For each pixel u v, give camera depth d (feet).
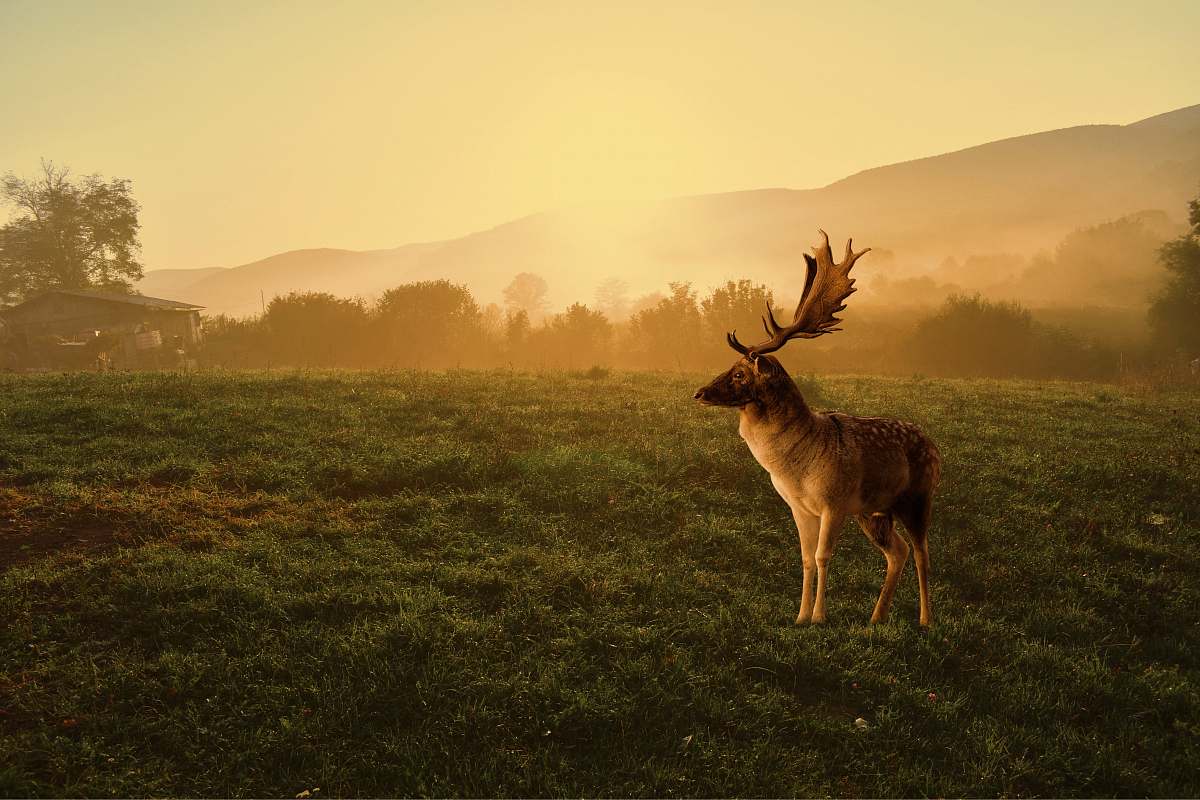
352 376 57.88
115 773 15.25
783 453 20.85
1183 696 19.29
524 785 15.29
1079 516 31.40
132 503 27.27
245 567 23.20
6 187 200.13
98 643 19.19
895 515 22.48
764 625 21.80
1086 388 75.97
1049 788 16.07
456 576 23.35
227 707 17.21
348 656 18.93
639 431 40.55
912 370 144.46
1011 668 20.71
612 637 20.77
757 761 16.30
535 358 141.28
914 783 15.96
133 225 210.18
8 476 29.14
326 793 15.06
